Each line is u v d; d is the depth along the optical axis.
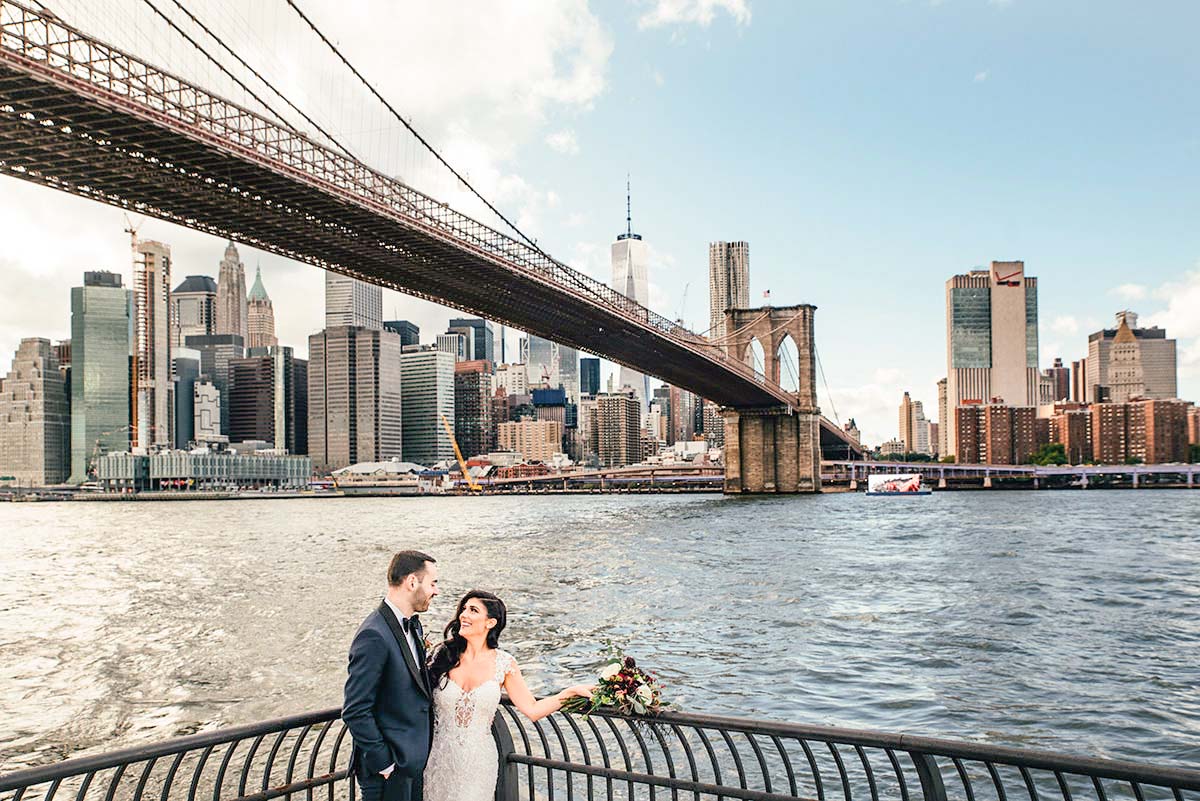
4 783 5.43
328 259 77.31
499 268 83.06
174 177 55.56
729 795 6.38
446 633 6.82
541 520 116.19
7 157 51.03
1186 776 4.84
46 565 61.06
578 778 15.57
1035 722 20.48
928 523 93.31
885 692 22.72
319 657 26.81
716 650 27.50
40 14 42.47
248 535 95.50
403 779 6.29
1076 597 38.31
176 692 23.25
